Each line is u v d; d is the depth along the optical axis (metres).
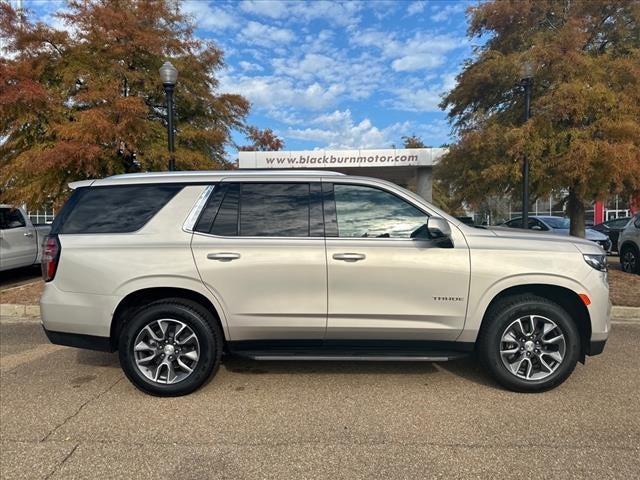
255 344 4.00
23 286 8.80
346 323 3.88
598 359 4.81
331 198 4.03
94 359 4.97
